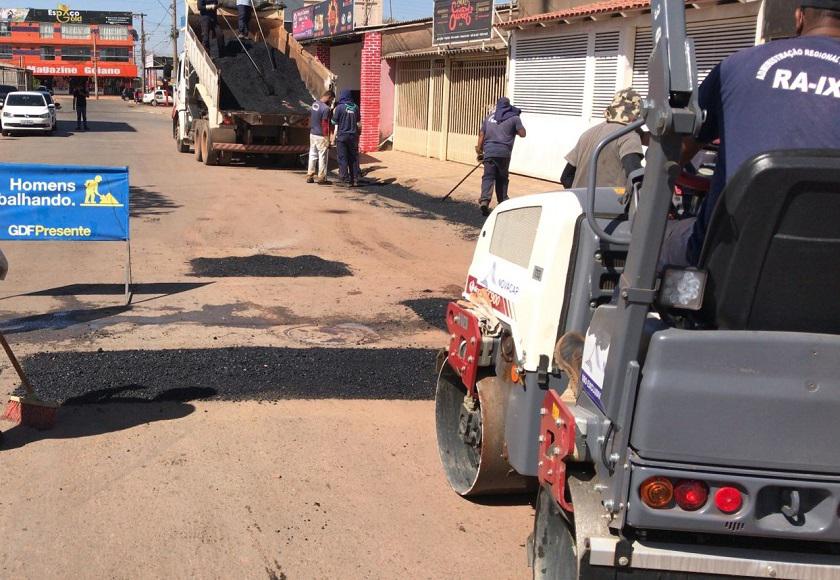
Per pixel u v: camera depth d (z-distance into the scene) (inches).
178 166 815.7
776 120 99.8
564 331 138.9
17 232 301.6
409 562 147.3
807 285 96.0
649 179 96.4
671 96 92.5
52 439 193.0
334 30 1134.4
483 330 157.6
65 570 141.1
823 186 91.5
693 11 526.0
